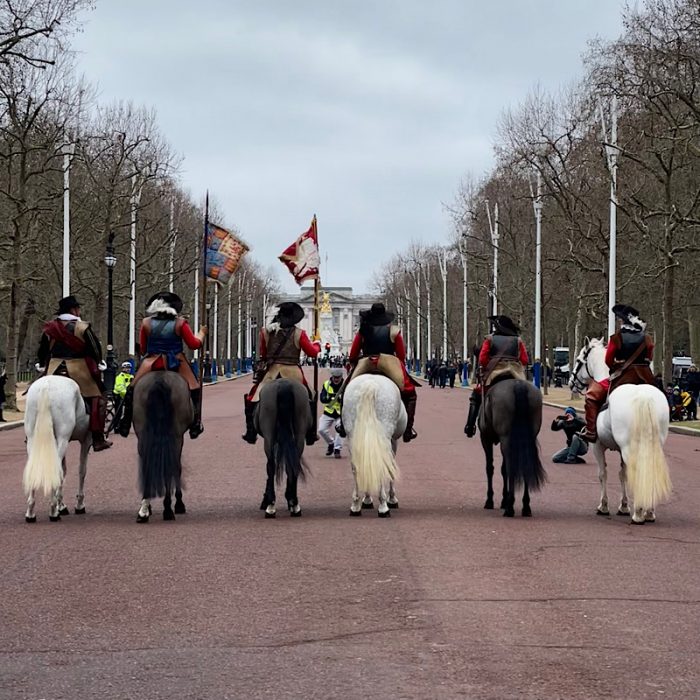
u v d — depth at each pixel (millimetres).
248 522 15367
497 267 78250
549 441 32938
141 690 7566
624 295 66688
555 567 11906
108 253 46594
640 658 8297
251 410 16547
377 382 15773
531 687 7555
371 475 15484
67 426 15469
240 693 7461
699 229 50688
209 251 22453
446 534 14172
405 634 9000
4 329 87625
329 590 10688
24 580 11266
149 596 10492
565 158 57438
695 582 11141
